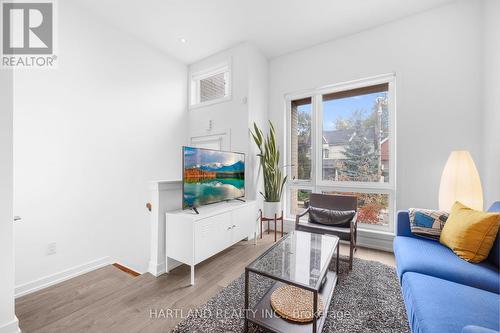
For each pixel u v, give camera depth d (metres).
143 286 2.06
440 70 2.62
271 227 3.92
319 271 1.47
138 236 3.21
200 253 2.21
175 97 3.89
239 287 1.99
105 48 2.87
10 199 1.43
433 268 1.45
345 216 2.69
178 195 2.53
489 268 1.42
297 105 3.79
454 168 2.25
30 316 1.67
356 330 1.44
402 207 2.80
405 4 2.61
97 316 1.66
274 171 3.46
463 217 1.71
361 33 3.13
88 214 2.65
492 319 0.96
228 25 3.03
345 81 3.24
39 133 2.27
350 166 3.33
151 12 2.76
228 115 3.64
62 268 2.40
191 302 1.81
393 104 3.00
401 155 2.82
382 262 2.52
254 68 3.55
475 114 2.44
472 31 2.47
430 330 0.94
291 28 3.09
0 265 1.40
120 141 3.03
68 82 2.50
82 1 2.55
